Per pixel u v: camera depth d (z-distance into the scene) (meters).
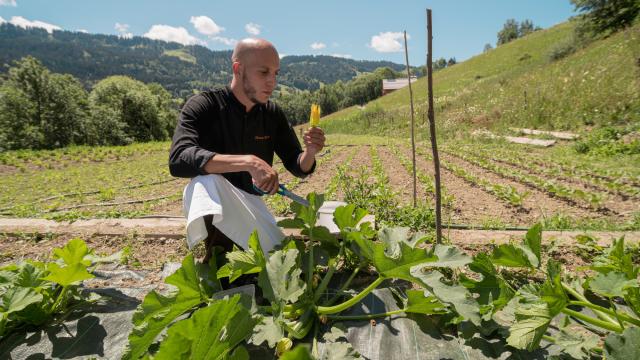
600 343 1.99
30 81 33.38
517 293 2.04
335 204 3.91
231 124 2.71
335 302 2.45
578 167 8.80
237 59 2.58
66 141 34.91
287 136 3.07
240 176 2.79
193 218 2.36
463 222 4.82
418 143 19.45
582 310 2.31
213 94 2.69
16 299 2.13
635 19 24.94
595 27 27.64
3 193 9.02
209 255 2.69
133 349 1.67
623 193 6.40
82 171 12.93
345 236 2.58
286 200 6.00
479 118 21.62
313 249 2.65
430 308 2.10
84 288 2.75
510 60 45.47
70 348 2.09
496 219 4.98
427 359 1.92
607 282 1.89
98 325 2.27
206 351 1.39
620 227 4.21
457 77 47.38
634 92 13.96
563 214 5.19
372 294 2.53
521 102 19.70
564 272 2.79
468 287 2.19
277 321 1.85
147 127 45.50
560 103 16.89
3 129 32.41
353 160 13.31
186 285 1.98
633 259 3.15
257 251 2.16
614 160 9.47
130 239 4.04
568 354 1.86
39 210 6.49
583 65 19.95
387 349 2.01
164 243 3.94
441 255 2.13
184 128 2.54
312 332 2.11
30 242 4.14
